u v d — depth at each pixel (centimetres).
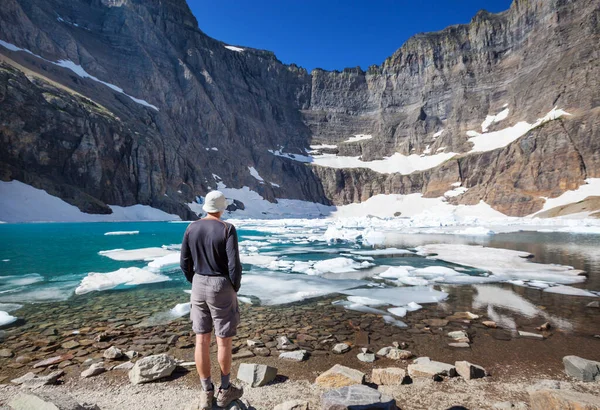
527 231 3556
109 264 1364
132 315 710
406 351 506
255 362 484
